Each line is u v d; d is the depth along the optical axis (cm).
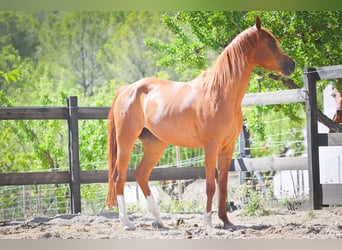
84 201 1483
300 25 1243
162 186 1616
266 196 1065
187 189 1712
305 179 1343
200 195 1546
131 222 854
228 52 790
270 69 804
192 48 1405
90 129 1639
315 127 966
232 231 796
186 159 1608
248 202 1027
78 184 1015
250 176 1219
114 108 876
